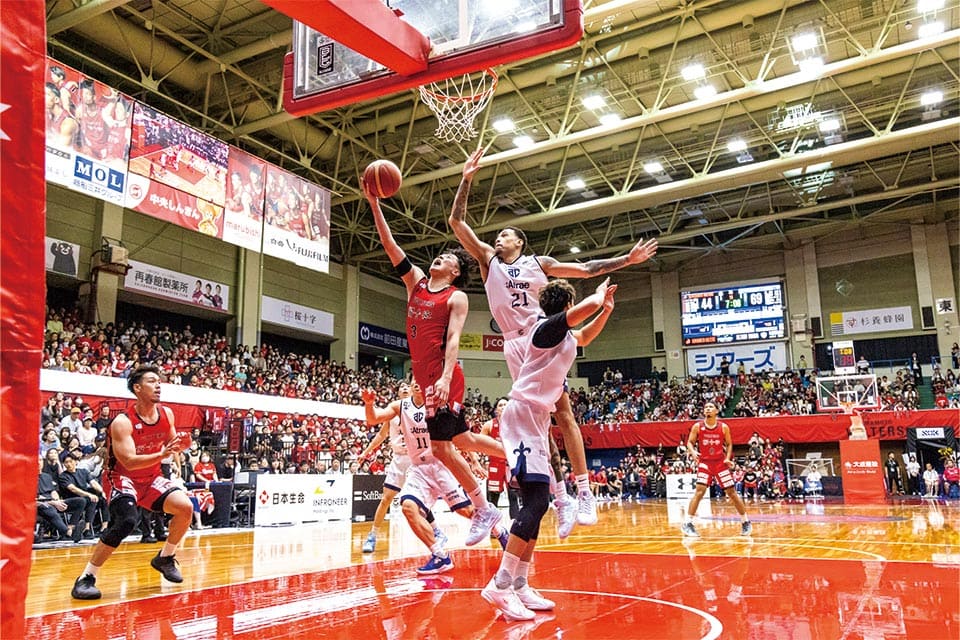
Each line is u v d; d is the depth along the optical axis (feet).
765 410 87.66
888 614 11.35
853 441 62.69
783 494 76.84
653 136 74.64
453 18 17.85
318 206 56.34
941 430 76.48
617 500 81.61
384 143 72.74
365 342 96.94
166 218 44.27
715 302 104.47
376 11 16.17
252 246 50.29
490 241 93.97
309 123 67.72
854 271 96.84
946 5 55.01
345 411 68.54
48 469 32.89
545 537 30.35
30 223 6.75
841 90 64.44
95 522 36.17
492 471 37.42
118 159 41.60
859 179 85.46
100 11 45.85
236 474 47.62
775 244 102.17
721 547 23.81
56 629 11.60
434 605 13.23
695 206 90.74
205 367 61.05
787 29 57.72
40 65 7.04
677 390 98.99
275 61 58.70
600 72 63.52
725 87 66.69
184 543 31.14
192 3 52.21
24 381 6.49
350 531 38.37
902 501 62.34
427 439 19.19
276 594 15.30
